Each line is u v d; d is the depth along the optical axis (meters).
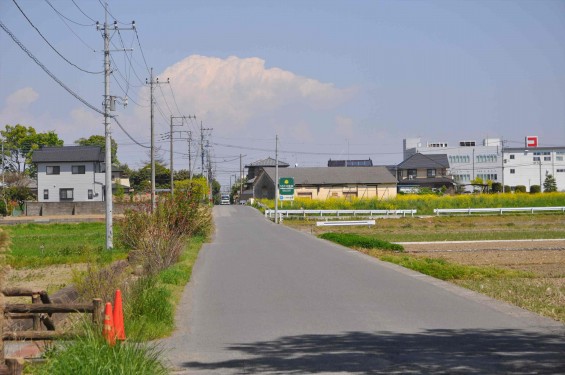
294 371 8.90
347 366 9.12
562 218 67.31
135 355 8.00
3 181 89.19
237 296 16.28
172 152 64.75
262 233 46.25
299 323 12.58
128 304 12.02
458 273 21.92
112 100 33.44
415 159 122.31
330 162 141.38
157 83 52.72
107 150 33.16
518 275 22.28
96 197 83.38
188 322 12.73
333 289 17.56
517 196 86.81
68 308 8.88
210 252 30.52
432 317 13.16
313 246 34.25
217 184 178.75
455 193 116.38
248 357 9.76
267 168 106.69
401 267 23.64
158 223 26.36
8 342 9.94
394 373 8.69
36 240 40.03
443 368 8.92
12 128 106.62
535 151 138.12
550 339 10.85
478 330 11.72
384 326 12.20
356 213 73.38
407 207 81.12
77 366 7.49
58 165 83.12
